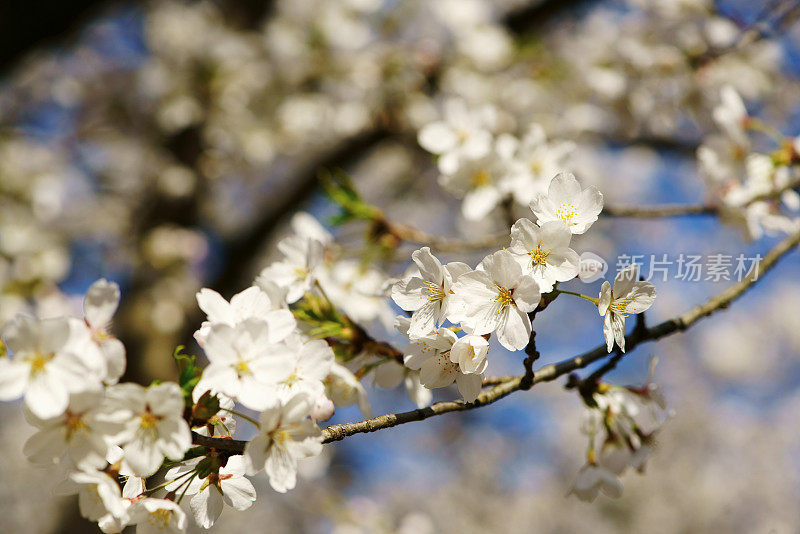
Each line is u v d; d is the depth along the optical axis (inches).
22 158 267.4
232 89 242.8
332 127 242.1
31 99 313.4
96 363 53.2
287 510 348.5
